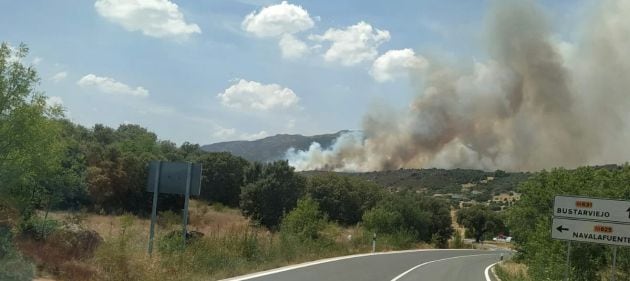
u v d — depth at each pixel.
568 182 21.88
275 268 18.69
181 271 13.84
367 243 41.25
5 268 10.48
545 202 26.28
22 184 14.80
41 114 14.39
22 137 13.89
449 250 58.16
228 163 82.31
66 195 40.84
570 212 13.28
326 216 34.09
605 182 18.09
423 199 78.19
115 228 28.09
